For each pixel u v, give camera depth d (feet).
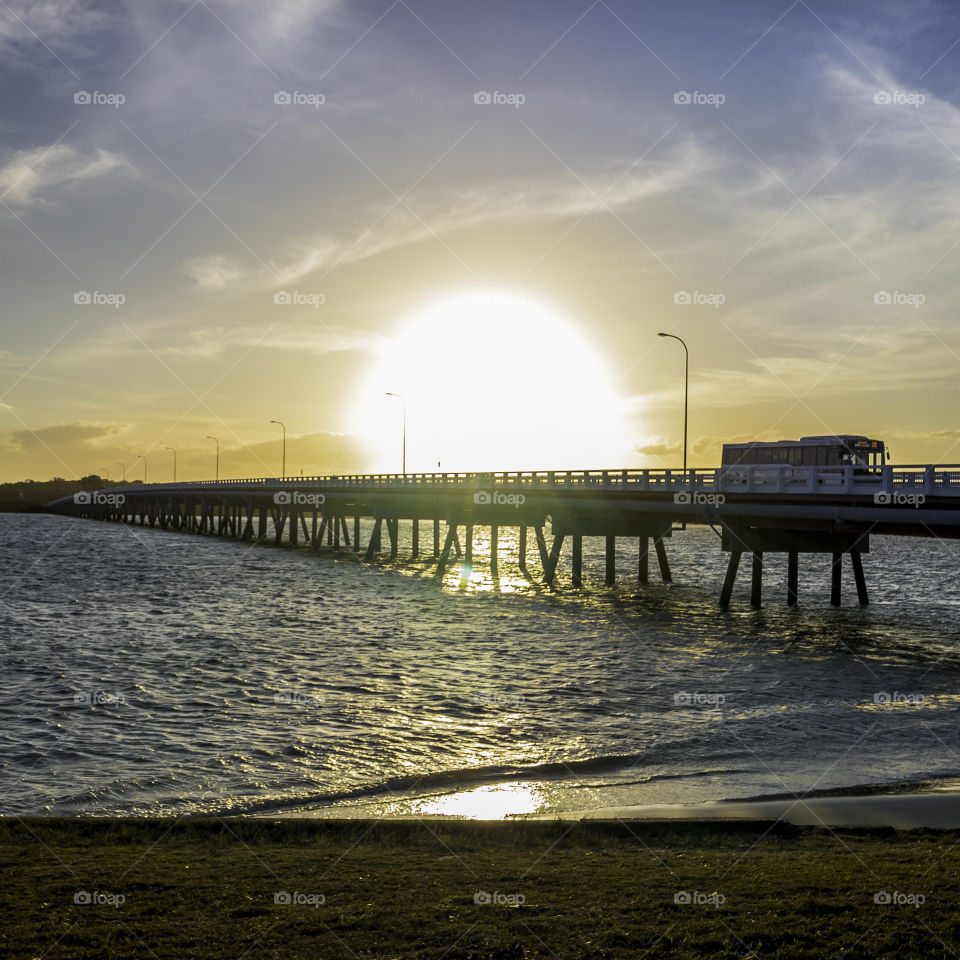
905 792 56.80
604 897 36.73
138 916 34.88
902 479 110.11
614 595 176.86
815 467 122.62
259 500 389.80
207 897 36.88
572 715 79.25
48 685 92.12
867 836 46.39
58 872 39.83
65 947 32.04
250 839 45.65
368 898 36.88
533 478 191.72
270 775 62.28
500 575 225.76
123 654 110.42
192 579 214.90
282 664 103.50
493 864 41.37
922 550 413.59
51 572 233.14
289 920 34.53
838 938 32.42
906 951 31.37
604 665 102.83
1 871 39.96
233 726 75.46
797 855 42.55
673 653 110.83
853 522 123.54
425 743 70.28
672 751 67.82
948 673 99.14
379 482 271.49
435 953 31.73
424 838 45.80
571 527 187.83
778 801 54.80
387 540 464.24
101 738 71.82
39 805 56.18
